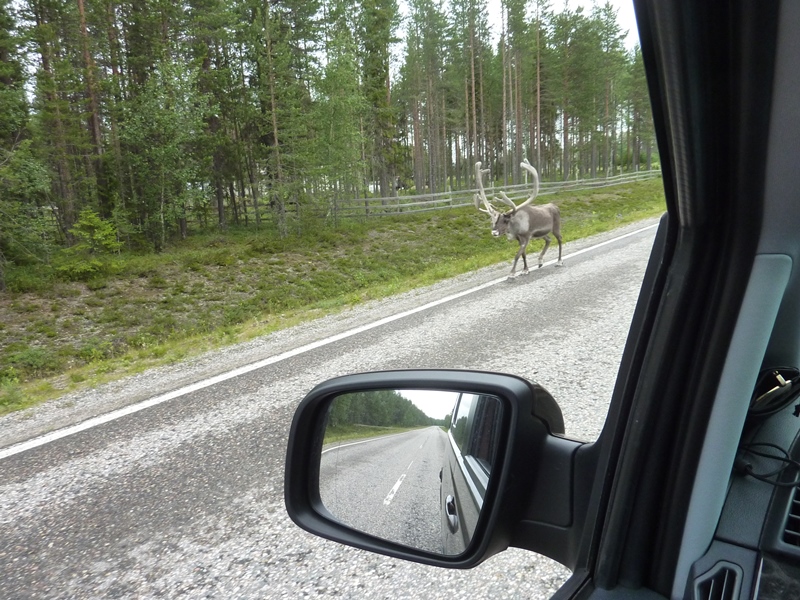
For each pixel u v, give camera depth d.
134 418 5.06
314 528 1.42
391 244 20.09
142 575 2.86
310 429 1.48
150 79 23.73
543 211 10.30
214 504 3.45
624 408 0.98
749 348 0.84
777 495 0.99
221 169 29.25
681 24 0.65
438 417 1.29
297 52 27.62
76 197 24.30
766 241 0.80
